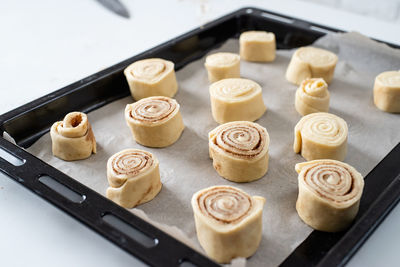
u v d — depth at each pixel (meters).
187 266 0.32
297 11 0.70
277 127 0.48
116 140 0.47
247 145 0.41
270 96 0.53
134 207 0.40
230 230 0.33
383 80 0.49
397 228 0.36
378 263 0.34
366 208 0.39
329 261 0.31
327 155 0.43
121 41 0.65
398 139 0.46
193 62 0.58
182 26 0.68
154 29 0.68
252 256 0.35
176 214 0.39
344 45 0.56
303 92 0.49
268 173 0.43
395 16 0.74
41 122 0.47
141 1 0.77
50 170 0.38
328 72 0.53
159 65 0.52
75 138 0.43
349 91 0.53
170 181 0.42
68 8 0.75
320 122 0.44
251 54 0.58
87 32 0.68
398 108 0.49
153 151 0.46
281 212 0.39
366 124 0.48
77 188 0.36
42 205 0.39
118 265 0.34
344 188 0.37
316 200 0.36
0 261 0.34
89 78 0.50
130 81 0.51
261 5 0.73
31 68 0.60
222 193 0.36
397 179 0.37
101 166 0.44
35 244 0.36
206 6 0.74
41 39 0.67
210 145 0.43
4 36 0.68
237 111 0.48
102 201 0.35
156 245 0.31
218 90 0.49
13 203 0.39
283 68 0.57
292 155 0.45
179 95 0.53
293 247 0.36
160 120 0.45
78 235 0.36
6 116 0.44
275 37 0.61
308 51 0.55
